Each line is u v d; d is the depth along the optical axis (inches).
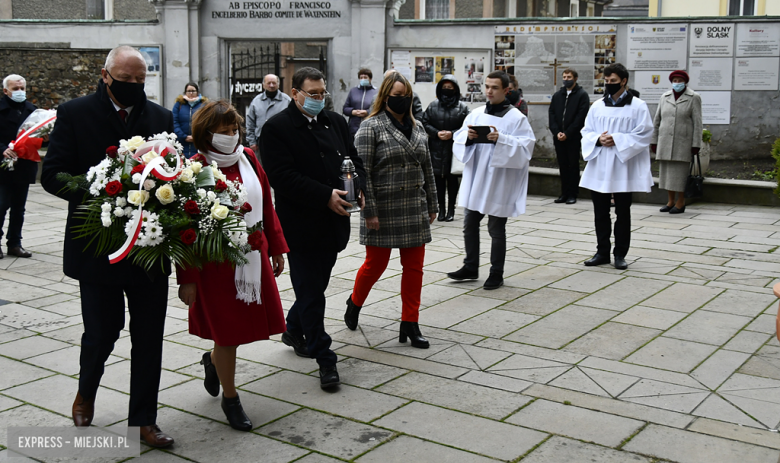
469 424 144.3
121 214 121.1
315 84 162.6
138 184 122.0
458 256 298.5
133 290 132.5
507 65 498.6
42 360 179.8
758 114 480.7
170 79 529.7
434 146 367.2
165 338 196.5
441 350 188.7
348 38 511.2
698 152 388.5
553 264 283.1
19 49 518.0
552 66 494.0
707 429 142.2
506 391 161.3
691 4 725.3
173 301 232.2
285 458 130.7
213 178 129.0
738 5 715.4
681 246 313.3
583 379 168.1
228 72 532.4
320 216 164.7
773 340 193.8
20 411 149.7
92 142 130.2
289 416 148.7
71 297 238.5
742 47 474.3
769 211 401.4
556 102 432.8
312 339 163.9
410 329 190.9
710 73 480.1
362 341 196.4
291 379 169.5
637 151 267.0
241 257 128.5
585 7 1043.9
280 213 166.9
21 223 298.2
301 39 517.7
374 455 131.6
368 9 502.6
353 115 421.7
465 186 247.4
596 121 277.6
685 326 206.1
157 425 140.6
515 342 194.4
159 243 121.7
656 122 396.5
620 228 274.1
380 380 168.4
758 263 280.4
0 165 285.4
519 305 228.4
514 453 132.0
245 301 138.3
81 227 124.9
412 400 156.6
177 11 520.7
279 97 416.8
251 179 142.3
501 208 241.1
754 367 175.2
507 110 246.8
